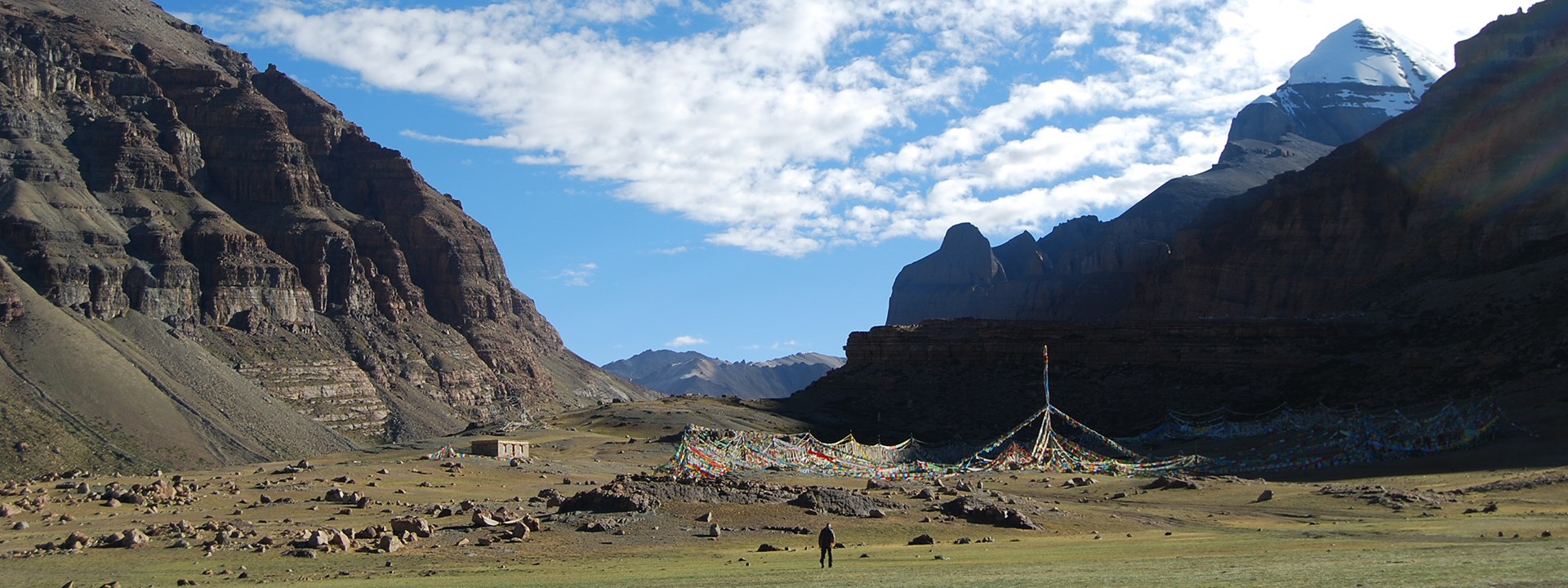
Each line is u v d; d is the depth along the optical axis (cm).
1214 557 6794
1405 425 15762
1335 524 9575
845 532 8631
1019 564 6662
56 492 10669
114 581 6581
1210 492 12175
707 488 9494
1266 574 5750
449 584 6275
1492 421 14838
